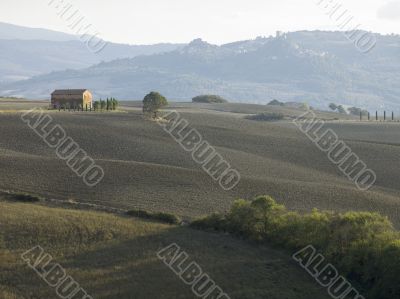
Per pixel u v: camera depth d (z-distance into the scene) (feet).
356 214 344.49
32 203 392.27
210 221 373.61
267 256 330.75
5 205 373.40
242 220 365.81
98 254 306.76
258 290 282.56
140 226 356.79
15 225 330.95
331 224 342.23
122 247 319.68
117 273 286.25
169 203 431.02
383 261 297.74
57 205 394.52
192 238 346.74
